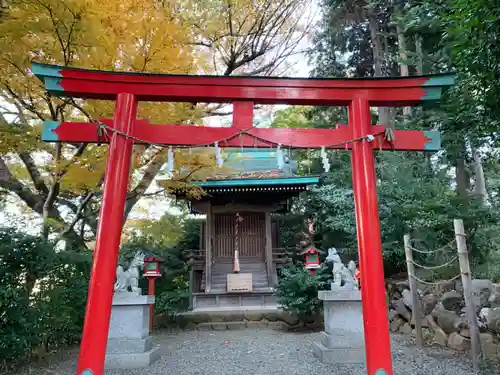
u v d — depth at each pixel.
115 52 5.89
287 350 8.00
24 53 5.58
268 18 10.10
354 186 4.78
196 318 12.12
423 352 6.99
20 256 6.39
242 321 12.09
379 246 4.43
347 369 6.31
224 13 9.33
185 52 6.51
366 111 4.95
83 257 8.23
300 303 10.26
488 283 7.66
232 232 15.93
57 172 7.26
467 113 6.89
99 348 3.83
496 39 5.25
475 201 10.52
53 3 5.03
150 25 5.97
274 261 15.07
